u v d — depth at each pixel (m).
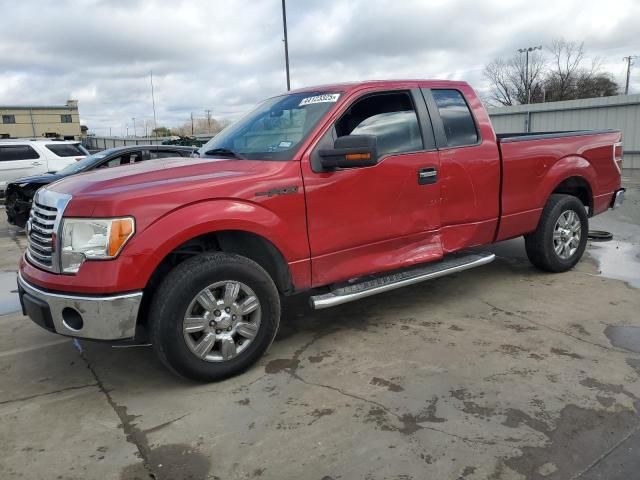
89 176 3.75
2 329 4.73
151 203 3.22
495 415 3.05
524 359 3.74
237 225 3.48
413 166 4.30
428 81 4.62
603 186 5.99
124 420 3.18
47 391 3.57
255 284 3.58
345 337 4.27
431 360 3.78
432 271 4.46
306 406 3.24
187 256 3.70
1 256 7.99
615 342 3.98
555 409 3.09
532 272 5.86
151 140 40.69
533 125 18.94
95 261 3.15
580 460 2.64
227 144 4.38
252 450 2.82
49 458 2.83
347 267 4.08
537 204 5.32
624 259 6.37
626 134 16.52
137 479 2.64
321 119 3.97
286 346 4.14
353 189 4.00
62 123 72.31
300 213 3.77
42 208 3.56
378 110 4.28
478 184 4.76
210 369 3.49
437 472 2.58
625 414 3.02
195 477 2.63
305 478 2.59
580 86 48.56
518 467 2.60
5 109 68.56
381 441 2.85
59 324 3.26
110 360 4.03
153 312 3.30
